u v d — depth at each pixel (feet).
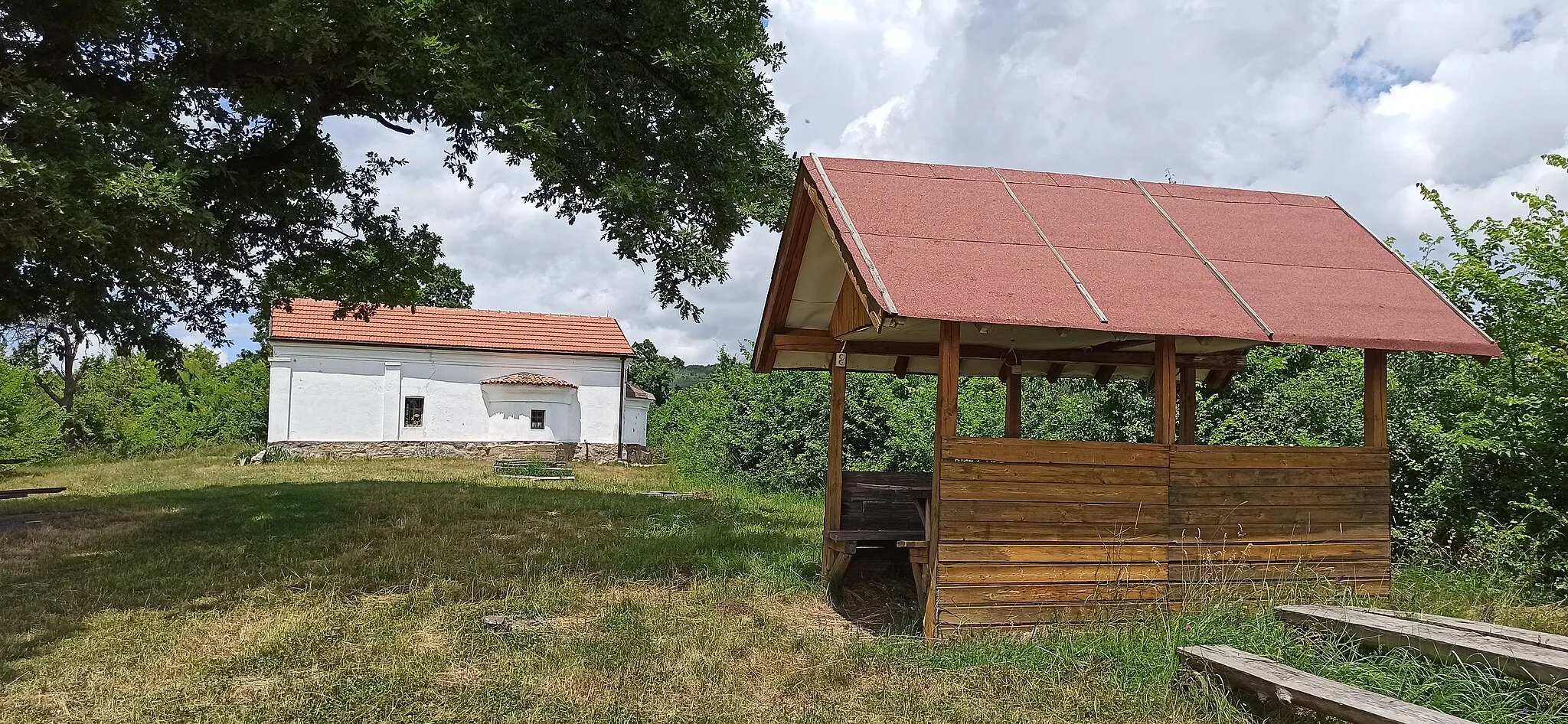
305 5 25.98
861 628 22.45
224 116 30.76
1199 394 36.47
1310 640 17.63
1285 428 31.65
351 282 41.11
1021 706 16.19
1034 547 19.75
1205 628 18.47
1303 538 21.08
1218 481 20.80
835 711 16.20
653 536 36.70
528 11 33.30
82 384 123.34
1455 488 26.32
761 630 21.74
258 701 16.55
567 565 29.45
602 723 15.65
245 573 27.48
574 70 34.45
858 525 26.96
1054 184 25.43
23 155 20.11
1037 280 20.10
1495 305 28.14
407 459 84.02
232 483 58.90
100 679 17.63
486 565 29.25
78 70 26.89
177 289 38.24
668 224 35.32
